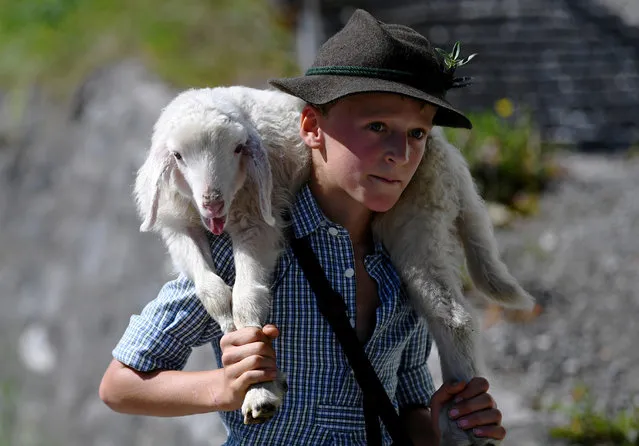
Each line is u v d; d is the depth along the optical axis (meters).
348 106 3.09
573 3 14.76
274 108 3.56
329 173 3.17
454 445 3.15
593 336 8.27
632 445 6.45
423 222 3.40
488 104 13.88
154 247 10.17
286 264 3.26
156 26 13.41
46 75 14.27
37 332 12.41
